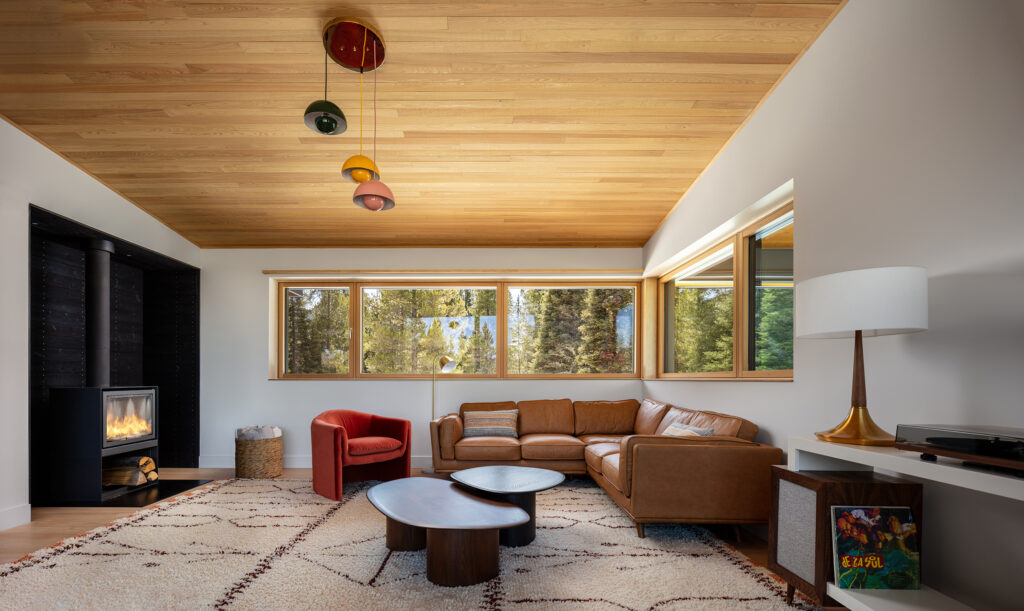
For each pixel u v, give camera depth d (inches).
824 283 90.0
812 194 123.7
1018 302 75.7
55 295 196.9
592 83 142.5
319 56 131.9
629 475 149.1
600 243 257.6
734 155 163.8
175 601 105.1
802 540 95.4
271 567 123.2
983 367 81.0
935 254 89.4
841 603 85.0
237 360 255.4
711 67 135.6
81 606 103.0
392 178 194.1
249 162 181.5
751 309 172.7
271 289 259.8
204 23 121.3
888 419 100.3
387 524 137.2
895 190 98.1
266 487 208.8
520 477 153.1
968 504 84.4
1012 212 76.3
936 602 81.6
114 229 198.2
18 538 146.3
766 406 148.9
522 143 171.5
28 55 130.9
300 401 255.1
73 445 185.2
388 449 208.8
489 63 134.6
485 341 265.6
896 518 87.9
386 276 261.3
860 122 107.5
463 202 212.8
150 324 255.1
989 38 79.7
